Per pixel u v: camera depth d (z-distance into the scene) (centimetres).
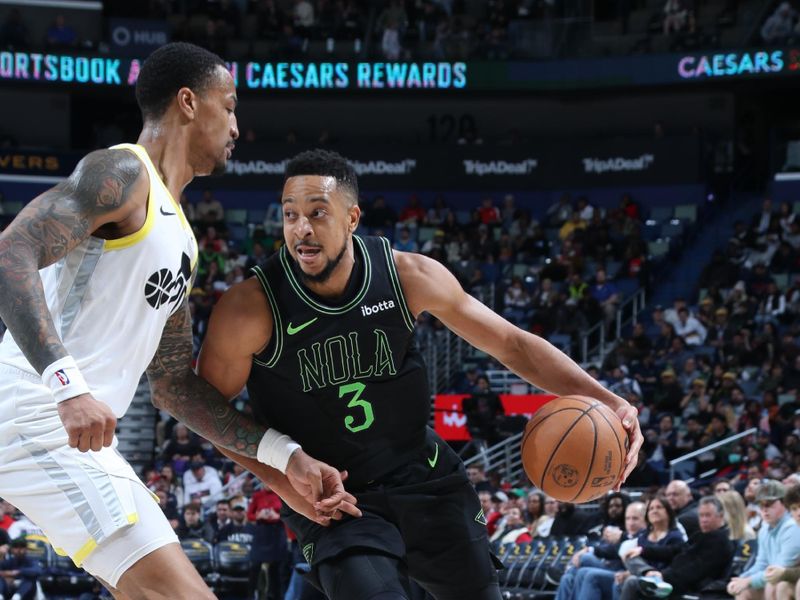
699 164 3722
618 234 3528
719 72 3550
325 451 661
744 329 2891
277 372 653
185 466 2525
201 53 617
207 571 2017
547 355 701
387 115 4181
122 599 604
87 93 3900
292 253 636
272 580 1978
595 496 672
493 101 4141
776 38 3500
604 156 3828
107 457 575
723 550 1351
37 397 562
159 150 607
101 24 3791
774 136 3681
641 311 3291
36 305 515
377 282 652
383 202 3725
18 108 4041
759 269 3178
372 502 655
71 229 539
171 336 636
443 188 3925
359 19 3794
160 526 577
